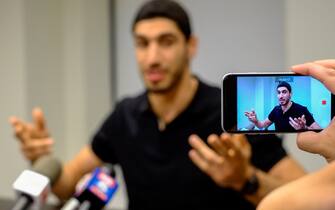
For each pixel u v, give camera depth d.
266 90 0.58
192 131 1.25
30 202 0.84
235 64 2.05
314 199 0.31
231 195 1.20
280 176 1.15
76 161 1.44
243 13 2.02
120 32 2.32
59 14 2.28
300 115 0.57
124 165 1.34
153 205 1.27
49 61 2.24
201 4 2.12
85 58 2.28
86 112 2.29
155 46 1.22
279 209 0.32
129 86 2.32
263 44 1.98
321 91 0.56
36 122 1.19
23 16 2.13
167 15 1.21
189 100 1.26
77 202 0.99
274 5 1.95
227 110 0.59
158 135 1.28
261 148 1.16
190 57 1.30
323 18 1.44
